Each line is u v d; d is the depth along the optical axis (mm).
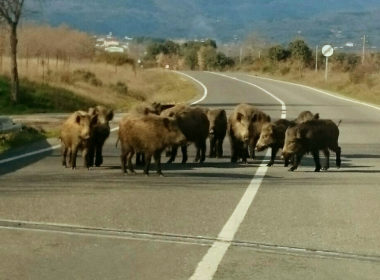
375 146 25219
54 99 45219
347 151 23828
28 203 13508
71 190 15055
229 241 10820
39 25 91125
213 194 14844
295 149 18781
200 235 11172
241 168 19406
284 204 13898
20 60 65812
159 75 86000
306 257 10023
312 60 104188
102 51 99688
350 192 15453
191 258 9828
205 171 18609
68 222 11938
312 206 13773
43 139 25656
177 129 17406
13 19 41531
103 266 9383
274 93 60438
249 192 15148
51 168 18516
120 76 68812
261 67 112250
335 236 11305
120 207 13273
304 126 18828
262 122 20906
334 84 72125
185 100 52500
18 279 8781
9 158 20469
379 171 19094
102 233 11211
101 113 19109
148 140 17344
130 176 17344
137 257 9852
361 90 62938
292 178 17516
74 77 55750
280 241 10906
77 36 95062
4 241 10609
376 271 9414
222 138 22203
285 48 110562
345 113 40312
